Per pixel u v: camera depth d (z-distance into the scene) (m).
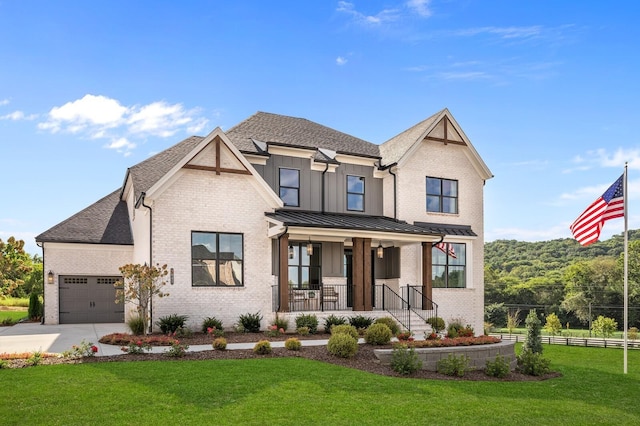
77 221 27.61
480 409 11.59
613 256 89.12
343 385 12.59
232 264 22.41
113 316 27.16
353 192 28.00
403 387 13.00
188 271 21.48
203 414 9.80
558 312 70.81
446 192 29.28
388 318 22.77
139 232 24.53
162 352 15.72
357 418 10.19
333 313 23.20
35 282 40.03
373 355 16.89
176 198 21.48
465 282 29.16
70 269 26.48
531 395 13.86
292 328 22.33
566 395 14.34
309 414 10.20
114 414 9.57
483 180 30.48
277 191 25.91
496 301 76.88
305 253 25.70
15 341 18.28
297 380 12.66
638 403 14.01
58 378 11.84
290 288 24.80
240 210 22.67
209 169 22.06
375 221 26.70
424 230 25.86
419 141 28.14
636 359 23.72
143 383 11.66
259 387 11.80
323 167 26.98
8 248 24.48
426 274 26.05
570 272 73.50
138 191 22.08
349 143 29.91
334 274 26.20
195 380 12.10
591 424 11.30
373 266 27.97
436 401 11.96
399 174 27.83
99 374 12.34
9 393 10.61
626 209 19.42
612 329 45.56
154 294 20.72
